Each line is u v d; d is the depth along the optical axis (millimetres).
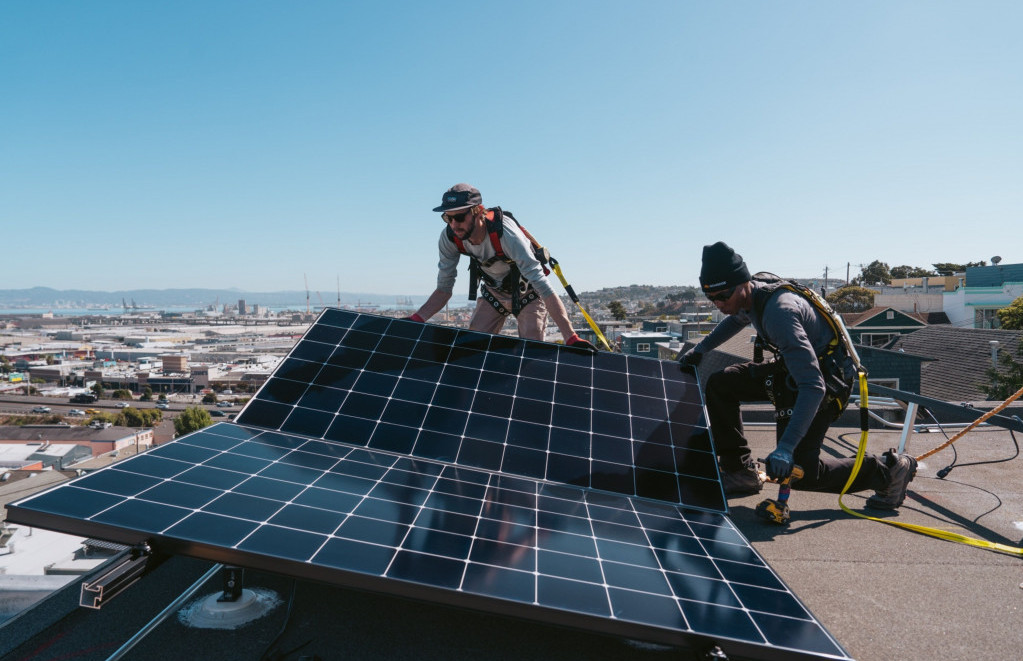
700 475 2537
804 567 2299
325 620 1668
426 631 1644
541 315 3865
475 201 3262
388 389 2703
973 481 3629
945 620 1899
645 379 3125
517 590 1338
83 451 67500
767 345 2750
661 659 1564
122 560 1262
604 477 2414
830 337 2652
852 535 2652
